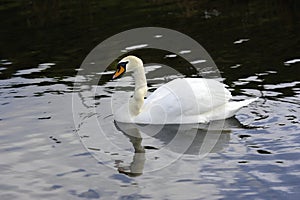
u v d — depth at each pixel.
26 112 15.33
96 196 10.51
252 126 13.52
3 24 26.44
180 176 11.21
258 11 25.31
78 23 25.50
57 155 12.48
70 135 13.59
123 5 28.56
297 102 14.77
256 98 14.31
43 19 26.80
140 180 11.11
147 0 29.34
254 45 20.41
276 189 10.44
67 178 11.34
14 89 17.45
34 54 21.41
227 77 17.39
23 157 12.45
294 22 22.92
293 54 19.02
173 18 25.00
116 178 11.24
